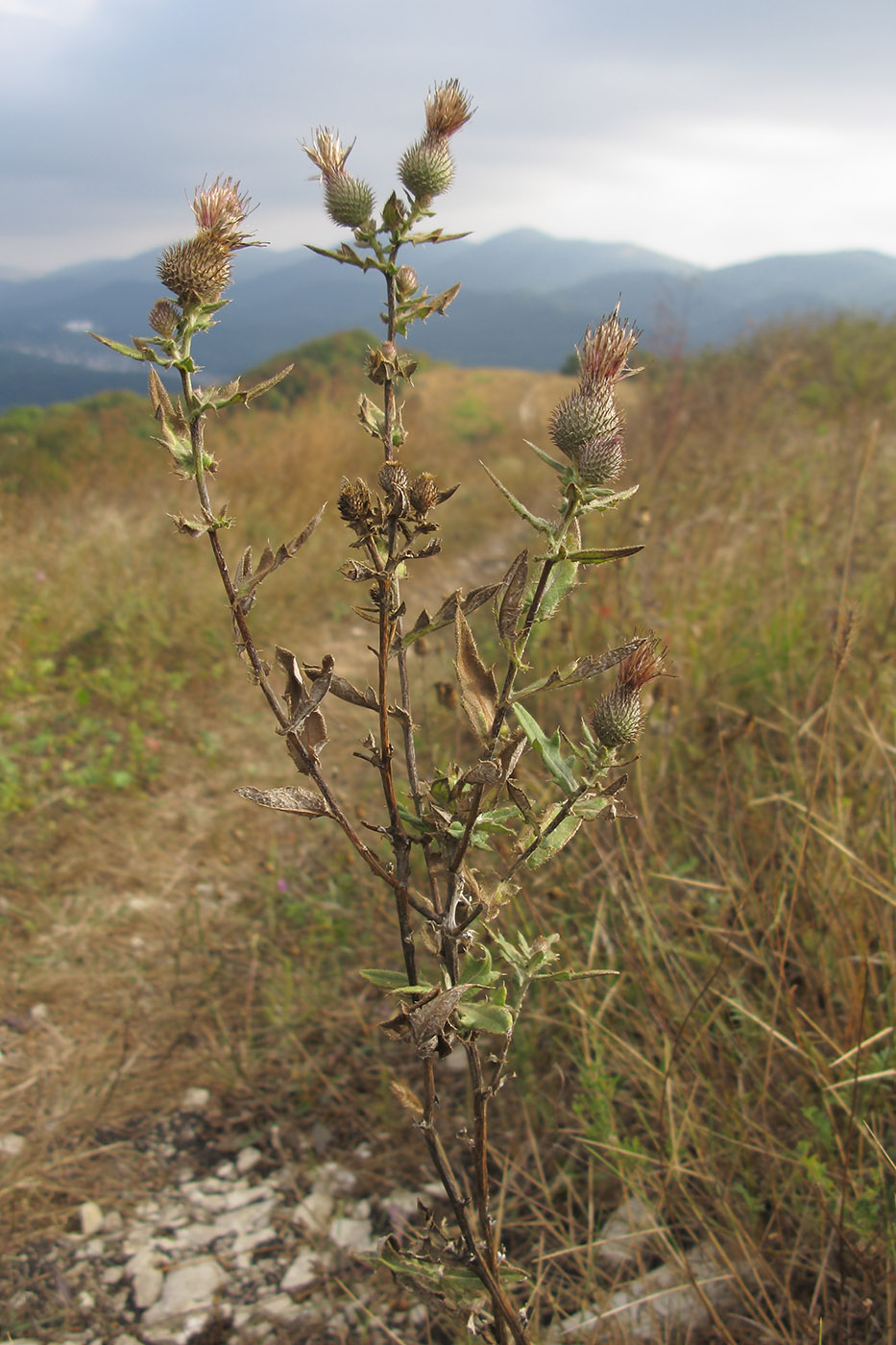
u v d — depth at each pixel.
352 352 22.22
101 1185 2.53
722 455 7.31
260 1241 2.36
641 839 2.95
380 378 1.23
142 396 17.66
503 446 15.19
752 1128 2.16
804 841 2.35
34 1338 2.09
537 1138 2.49
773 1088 2.28
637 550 1.06
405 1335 2.08
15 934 3.53
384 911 3.34
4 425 16.06
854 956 2.31
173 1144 2.69
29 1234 2.36
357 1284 2.22
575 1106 2.20
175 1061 2.96
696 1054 2.29
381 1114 2.68
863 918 2.39
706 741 3.85
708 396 8.94
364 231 1.20
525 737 1.16
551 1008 2.75
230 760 4.99
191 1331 2.11
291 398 16.08
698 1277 2.01
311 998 3.09
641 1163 2.07
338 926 3.44
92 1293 2.21
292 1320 2.13
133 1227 2.41
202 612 6.44
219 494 8.94
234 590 1.13
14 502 8.71
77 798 4.50
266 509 8.74
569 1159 2.41
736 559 5.33
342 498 1.18
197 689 5.79
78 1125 2.71
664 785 3.29
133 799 4.53
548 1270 2.15
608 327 1.17
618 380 1.18
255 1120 2.76
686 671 4.07
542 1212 2.24
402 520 1.21
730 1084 2.35
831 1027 2.29
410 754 1.29
